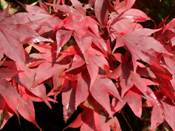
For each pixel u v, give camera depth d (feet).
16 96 1.66
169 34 1.97
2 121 1.79
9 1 2.34
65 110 1.74
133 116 2.42
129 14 1.97
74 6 1.94
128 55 1.86
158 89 1.98
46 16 1.86
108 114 1.82
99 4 1.90
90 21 1.85
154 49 1.77
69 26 1.79
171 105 1.90
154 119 1.86
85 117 1.84
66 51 1.80
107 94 1.73
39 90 1.74
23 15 1.78
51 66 1.77
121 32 1.87
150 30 1.86
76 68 1.78
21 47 1.66
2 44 1.65
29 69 1.74
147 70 1.84
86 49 1.72
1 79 1.67
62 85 1.76
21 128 2.49
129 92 1.82
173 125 1.86
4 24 1.72
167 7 2.58
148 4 2.49
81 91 1.72
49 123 2.45
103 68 1.75
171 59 1.87
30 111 1.74
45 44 1.84
